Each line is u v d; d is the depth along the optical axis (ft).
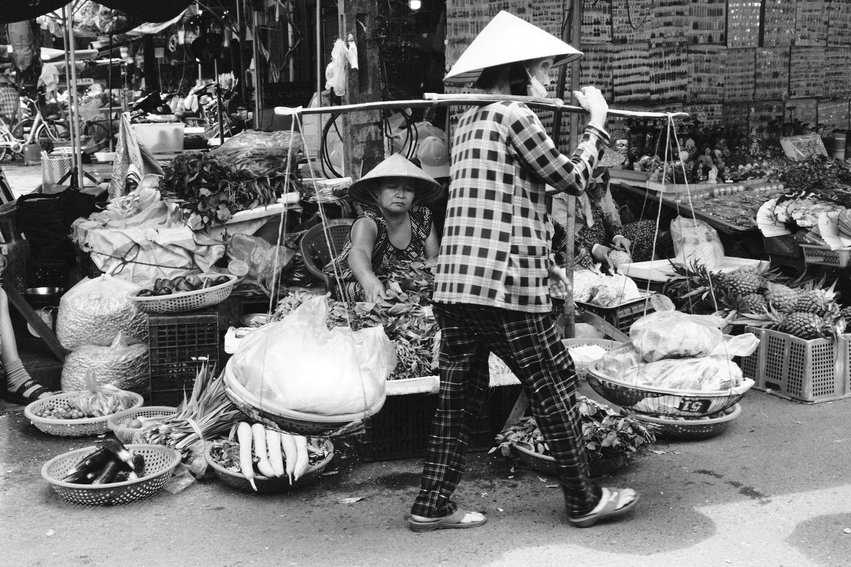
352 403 9.50
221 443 12.44
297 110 10.13
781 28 27.43
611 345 15.31
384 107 9.98
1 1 18.11
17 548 10.23
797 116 28.40
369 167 19.39
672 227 20.52
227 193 18.16
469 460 12.86
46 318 17.71
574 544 10.20
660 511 11.08
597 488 10.75
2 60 49.24
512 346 9.88
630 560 9.82
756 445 13.29
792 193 19.56
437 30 25.32
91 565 9.83
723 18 26.35
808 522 10.75
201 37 35.12
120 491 11.23
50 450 13.28
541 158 9.59
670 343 12.91
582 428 11.25
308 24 34.09
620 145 24.97
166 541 10.39
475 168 9.84
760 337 15.79
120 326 16.02
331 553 10.05
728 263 19.76
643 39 25.26
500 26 10.21
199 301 14.83
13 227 19.33
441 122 25.38
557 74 24.22
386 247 14.42
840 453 12.94
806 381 15.05
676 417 13.29
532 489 11.82
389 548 10.16
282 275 18.51
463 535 10.48
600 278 17.69
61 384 15.74
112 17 31.55
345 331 10.19
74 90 24.29
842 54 28.96
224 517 11.03
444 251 10.09
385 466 12.73
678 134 24.47
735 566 9.68
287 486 11.68
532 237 9.83
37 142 53.11
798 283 18.31
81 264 18.80
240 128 34.35
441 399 10.50
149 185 18.92
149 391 15.38
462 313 9.96
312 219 19.65
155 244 17.42
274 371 9.48
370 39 19.25
